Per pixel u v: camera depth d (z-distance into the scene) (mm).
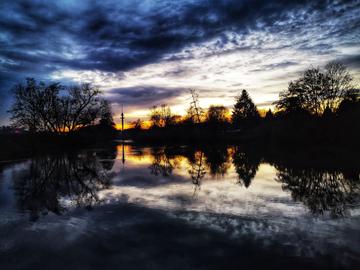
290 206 11797
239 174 21016
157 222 9594
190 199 12914
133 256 7066
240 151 44219
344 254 7141
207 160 31703
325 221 9797
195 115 74812
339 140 40125
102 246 7676
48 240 8164
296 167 24766
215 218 10047
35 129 50125
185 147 57656
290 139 47938
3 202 12820
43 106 50719
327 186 16406
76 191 15133
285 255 7090
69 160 32562
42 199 13336
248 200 12758
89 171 23203
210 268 6457
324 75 45906
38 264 6727
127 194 14070
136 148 56688
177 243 7816
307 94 47031
